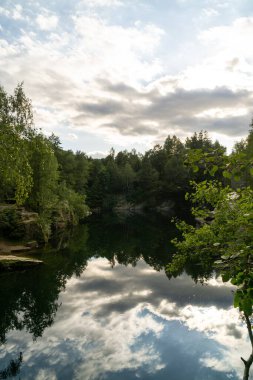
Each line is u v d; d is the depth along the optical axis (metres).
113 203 104.25
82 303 17.17
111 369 10.49
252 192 6.70
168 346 12.00
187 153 3.64
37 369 10.61
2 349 12.10
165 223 59.94
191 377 9.81
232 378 9.66
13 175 20.97
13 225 31.62
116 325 14.18
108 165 120.94
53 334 13.38
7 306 16.70
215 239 7.85
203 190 8.70
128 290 19.45
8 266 23.38
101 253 31.05
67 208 52.31
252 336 6.34
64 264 25.95
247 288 2.47
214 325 13.80
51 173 36.59
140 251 32.28
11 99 23.48
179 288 19.69
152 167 113.69
